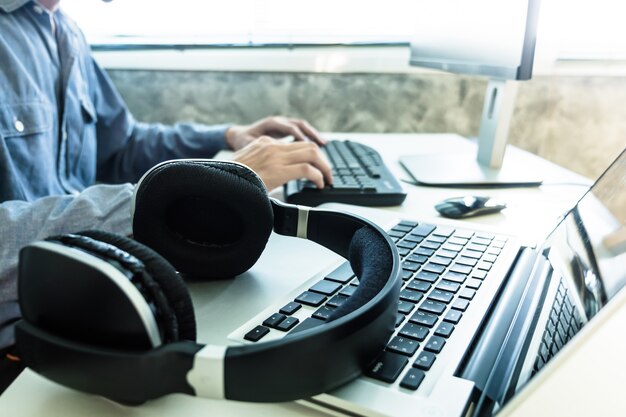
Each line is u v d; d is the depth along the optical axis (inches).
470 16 28.8
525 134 45.4
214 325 13.1
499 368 11.0
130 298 9.0
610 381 8.5
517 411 8.7
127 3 48.2
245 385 9.2
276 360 9.2
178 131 39.3
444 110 46.4
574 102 43.3
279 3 48.0
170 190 13.8
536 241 18.9
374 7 47.5
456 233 19.3
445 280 15.1
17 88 27.4
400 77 45.6
